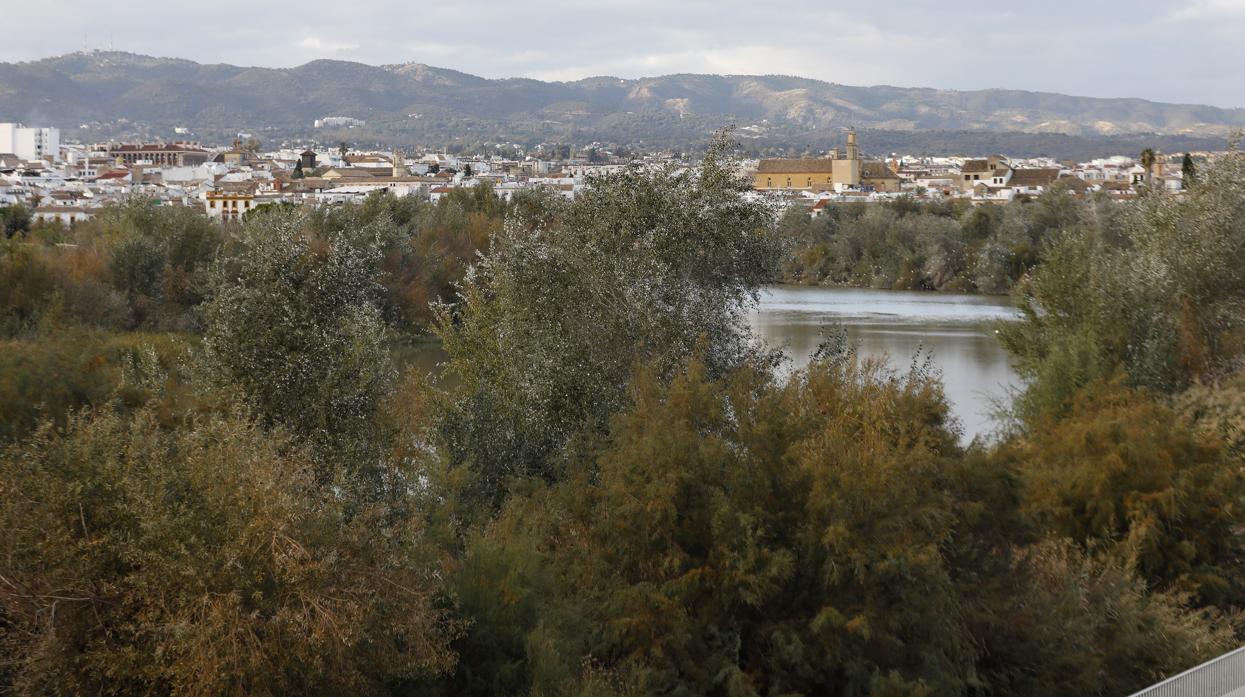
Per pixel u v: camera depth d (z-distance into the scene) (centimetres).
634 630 1297
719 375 2259
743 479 1370
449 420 2164
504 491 2073
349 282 1772
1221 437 2150
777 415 1467
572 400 2222
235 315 1669
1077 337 2725
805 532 1328
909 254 9838
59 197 13738
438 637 1120
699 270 2408
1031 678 1393
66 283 4578
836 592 1314
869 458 1389
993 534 1552
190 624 908
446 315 2828
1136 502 1833
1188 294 3084
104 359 1989
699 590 1330
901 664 1304
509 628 1227
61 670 910
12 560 927
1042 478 1927
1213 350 3059
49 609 920
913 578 1293
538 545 1440
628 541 1378
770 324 6631
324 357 1686
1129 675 1441
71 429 1073
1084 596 1540
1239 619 1698
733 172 2456
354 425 1683
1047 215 9406
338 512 1065
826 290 9650
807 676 1273
